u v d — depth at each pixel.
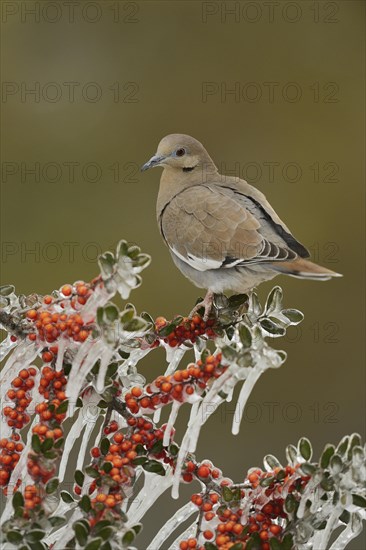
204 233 8.15
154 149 15.08
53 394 5.28
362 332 14.47
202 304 8.12
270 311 6.18
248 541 5.06
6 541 4.82
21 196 14.63
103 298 5.06
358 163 15.23
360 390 14.21
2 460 5.23
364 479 4.90
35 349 5.41
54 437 5.04
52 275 14.21
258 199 8.38
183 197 8.57
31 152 14.82
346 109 15.43
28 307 5.53
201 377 5.17
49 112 15.01
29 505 4.90
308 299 14.57
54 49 15.13
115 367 5.51
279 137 15.27
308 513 5.10
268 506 5.25
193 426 5.04
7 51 15.00
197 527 5.25
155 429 5.43
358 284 14.80
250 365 4.93
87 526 4.84
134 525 4.96
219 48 15.47
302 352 14.35
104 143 14.95
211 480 5.36
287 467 5.25
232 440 13.30
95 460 5.32
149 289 14.05
